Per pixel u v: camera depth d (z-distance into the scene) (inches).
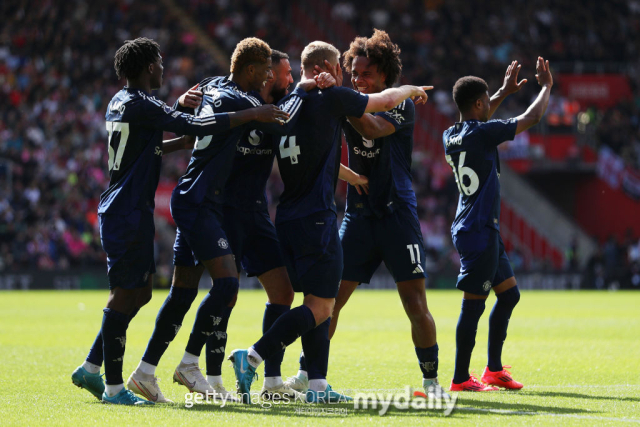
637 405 751.7
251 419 650.2
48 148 4148.6
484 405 747.4
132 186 733.9
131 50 738.8
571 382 947.3
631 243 4394.7
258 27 5113.2
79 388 853.8
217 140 745.0
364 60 823.1
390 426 623.8
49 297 3078.2
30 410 698.2
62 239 3828.7
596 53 5123.0
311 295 739.4
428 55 5017.2
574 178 4975.4
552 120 4724.4
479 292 861.2
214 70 4729.3
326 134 741.9
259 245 801.6
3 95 4402.1
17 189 3971.5
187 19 5088.6
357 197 846.5
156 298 3058.6
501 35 5167.3
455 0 5275.6
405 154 834.2
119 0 4906.5
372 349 1311.5
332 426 620.4
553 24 5241.1
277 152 761.6
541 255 4571.9
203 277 3784.5
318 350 753.6
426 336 819.4
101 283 3794.3
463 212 880.3
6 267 3752.5
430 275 4097.0
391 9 5216.5
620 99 4948.3
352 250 849.5
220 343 779.4
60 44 4643.2
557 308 2573.8
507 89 941.8
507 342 1459.2
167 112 723.4
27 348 1302.9
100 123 4288.9
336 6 5172.2
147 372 764.0
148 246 741.3
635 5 5349.4
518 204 4603.8
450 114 4805.6
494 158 880.3
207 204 742.5
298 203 749.3
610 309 2519.7
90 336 1530.5
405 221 826.8
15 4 4753.9
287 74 835.4
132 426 615.2
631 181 4709.6
